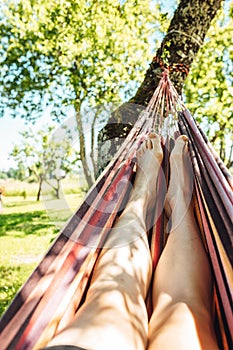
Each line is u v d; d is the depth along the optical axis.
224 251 1.00
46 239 7.35
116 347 0.77
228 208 1.09
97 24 7.64
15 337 0.72
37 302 0.82
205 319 0.97
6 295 4.16
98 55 8.16
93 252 1.11
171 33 3.10
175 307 0.99
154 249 1.34
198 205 1.45
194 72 7.89
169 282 1.12
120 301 0.93
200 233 1.37
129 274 1.07
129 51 8.05
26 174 16.23
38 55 9.17
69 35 7.79
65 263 0.97
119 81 8.36
